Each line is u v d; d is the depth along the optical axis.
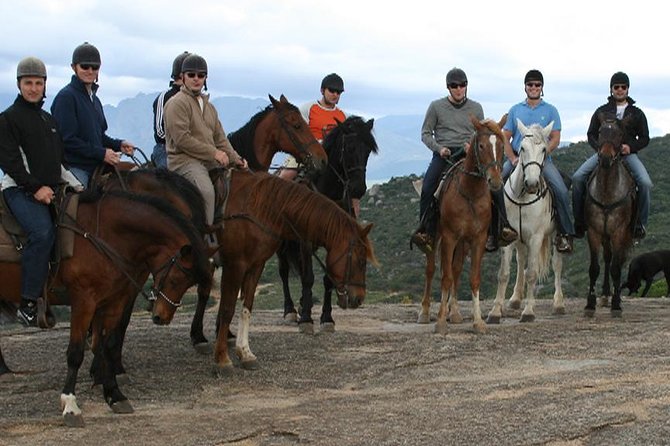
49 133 8.09
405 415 7.50
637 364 9.59
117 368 9.09
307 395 8.83
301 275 12.18
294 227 9.80
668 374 8.84
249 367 9.93
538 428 6.86
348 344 11.37
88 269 7.70
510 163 13.83
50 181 8.00
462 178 11.91
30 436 7.20
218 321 9.95
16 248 7.83
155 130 10.91
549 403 7.68
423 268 36.78
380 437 6.82
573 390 8.18
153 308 7.97
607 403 7.52
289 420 7.46
